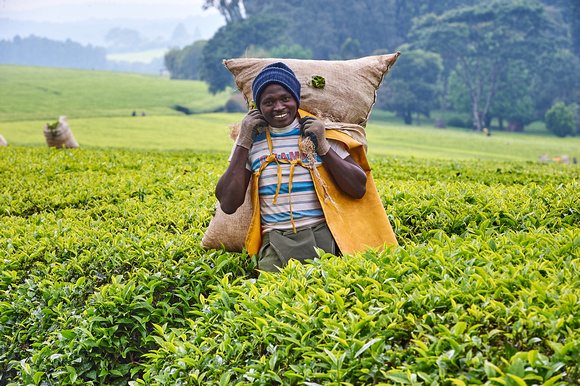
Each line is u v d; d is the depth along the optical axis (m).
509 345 2.57
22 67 114.88
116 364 3.77
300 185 4.22
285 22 92.50
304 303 3.07
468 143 54.16
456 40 77.56
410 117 85.75
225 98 86.19
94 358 3.75
